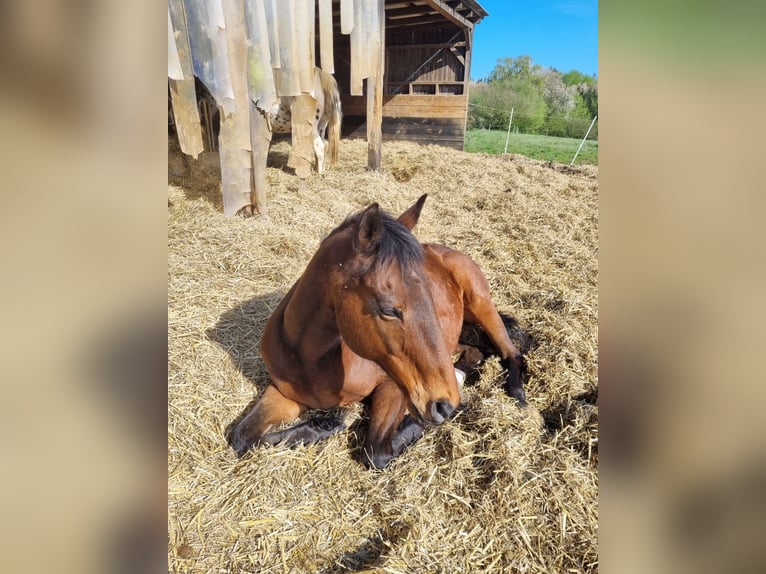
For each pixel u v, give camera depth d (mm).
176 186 5633
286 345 2105
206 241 4215
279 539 1811
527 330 3197
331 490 2023
